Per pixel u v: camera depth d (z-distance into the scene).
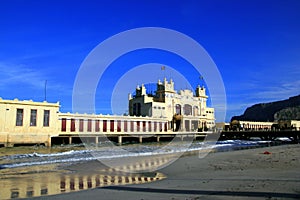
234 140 84.44
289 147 46.16
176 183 14.34
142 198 10.97
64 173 20.33
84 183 16.12
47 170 22.14
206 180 14.82
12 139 44.31
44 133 47.72
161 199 10.66
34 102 47.19
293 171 17.59
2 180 17.39
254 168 19.75
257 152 35.81
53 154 37.16
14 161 29.11
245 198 10.16
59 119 51.94
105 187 14.01
